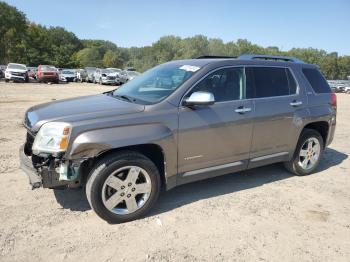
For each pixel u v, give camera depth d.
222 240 3.55
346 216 4.19
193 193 4.70
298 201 4.57
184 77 4.24
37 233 3.54
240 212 4.18
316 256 3.34
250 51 108.25
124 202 3.88
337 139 8.62
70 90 23.16
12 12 81.06
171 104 3.97
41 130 3.51
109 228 3.70
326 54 123.62
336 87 44.91
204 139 4.20
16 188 4.62
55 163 3.50
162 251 3.32
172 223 3.86
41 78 31.30
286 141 5.11
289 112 5.03
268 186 5.06
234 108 4.43
